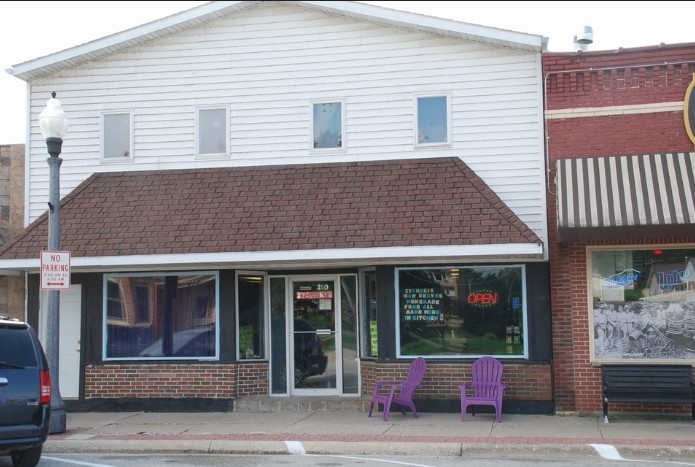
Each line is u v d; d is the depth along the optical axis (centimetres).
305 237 1417
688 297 1367
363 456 1129
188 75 1630
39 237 1529
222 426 1338
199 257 1429
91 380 1555
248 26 1614
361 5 1532
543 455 1108
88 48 1623
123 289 1575
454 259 1417
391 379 1460
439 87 1528
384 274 1481
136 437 1238
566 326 1421
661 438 1159
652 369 1330
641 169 1341
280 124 1588
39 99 1680
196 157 1611
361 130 1554
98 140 1648
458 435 1199
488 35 1476
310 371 1580
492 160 1491
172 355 1549
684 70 1417
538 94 1480
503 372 1421
